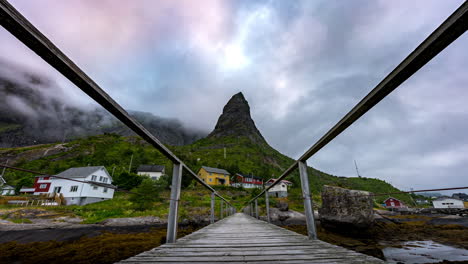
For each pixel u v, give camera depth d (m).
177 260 1.53
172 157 2.20
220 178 44.03
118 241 6.51
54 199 19.62
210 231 3.42
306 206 2.32
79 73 1.09
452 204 38.44
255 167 67.56
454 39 0.93
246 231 3.37
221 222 5.48
